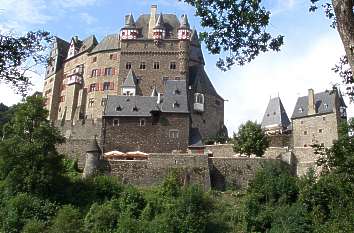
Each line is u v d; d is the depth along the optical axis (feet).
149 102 268.00
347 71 71.72
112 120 261.03
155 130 259.60
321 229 87.51
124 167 226.99
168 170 225.15
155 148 257.14
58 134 221.25
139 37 340.80
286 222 177.06
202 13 62.18
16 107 225.97
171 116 262.06
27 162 203.72
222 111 334.03
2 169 206.28
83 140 255.09
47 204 194.49
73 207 193.77
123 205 193.36
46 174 201.46
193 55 351.05
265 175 206.08
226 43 64.08
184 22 336.29
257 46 64.23
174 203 190.49
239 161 228.43
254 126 255.09
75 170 239.30
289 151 239.91
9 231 181.37
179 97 270.67
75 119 308.81
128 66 329.11
